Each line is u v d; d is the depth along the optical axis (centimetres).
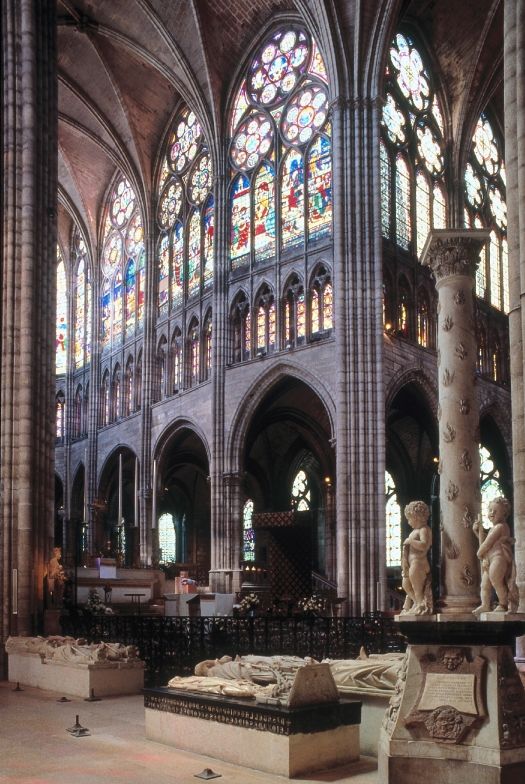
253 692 1033
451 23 4188
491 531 953
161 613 3362
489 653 881
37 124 2480
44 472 2366
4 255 2398
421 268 3947
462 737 858
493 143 4794
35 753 1051
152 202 4903
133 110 4719
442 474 1166
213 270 4209
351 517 3234
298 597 3775
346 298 3400
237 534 3934
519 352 1495
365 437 3297
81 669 1595
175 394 4509
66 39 4369
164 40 4169
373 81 3497
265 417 4441
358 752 1002
